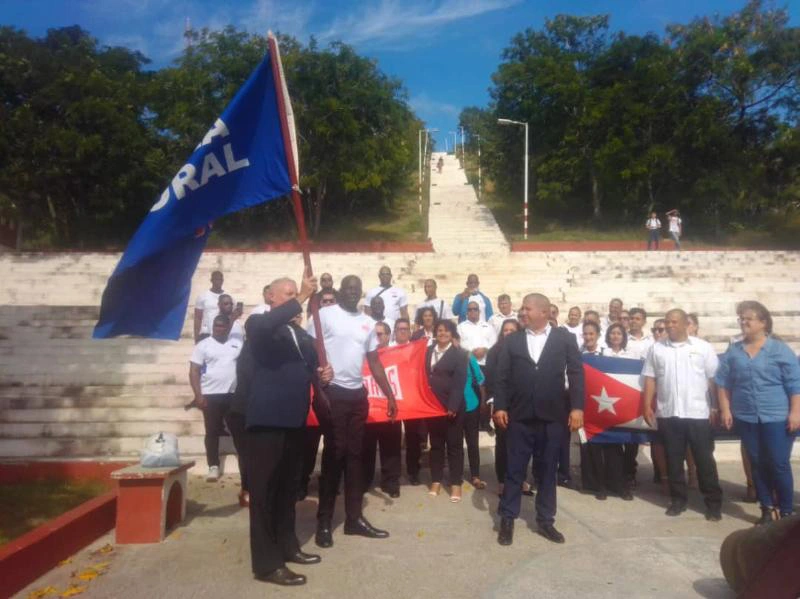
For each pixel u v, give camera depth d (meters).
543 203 43.56
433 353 8.32
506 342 6.72
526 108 39.12
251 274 20.83
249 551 6.19
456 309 12.54
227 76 30.64
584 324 8.98
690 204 37.75
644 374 7.79
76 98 32.38
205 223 6.27
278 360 5.65
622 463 8.28
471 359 8.78
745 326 7.12
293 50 31.02
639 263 22.69
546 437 6.55
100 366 12.66
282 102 6.26
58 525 5.98
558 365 6.57
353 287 6.70
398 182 40.47
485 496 8.34
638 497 8.33
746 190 36.72
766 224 38.94
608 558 6.02
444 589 5.34
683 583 5.45
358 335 6.62
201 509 7.62
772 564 4.46
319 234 36.34
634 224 39.53
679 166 36.97
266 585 5.41
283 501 5.85
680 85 36.34
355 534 6.66
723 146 36.09
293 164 6.21
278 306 5.67
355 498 6.66
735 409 7.15
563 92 37.16
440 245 33.34
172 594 5.23
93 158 31.11
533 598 5.16
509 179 44.50
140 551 6.19
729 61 35.94
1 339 14.37
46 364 12.88
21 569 5.33
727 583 5.33
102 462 9.17
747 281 19.86
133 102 33.50
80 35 39.81
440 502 8.04
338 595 5.23
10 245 25.83
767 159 37.62
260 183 6.29
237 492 8.37
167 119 30.47
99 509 6.67
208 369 8.67
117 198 32.25
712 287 19.50
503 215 43.69
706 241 36.53
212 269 21.36
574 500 8.15
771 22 36.59
